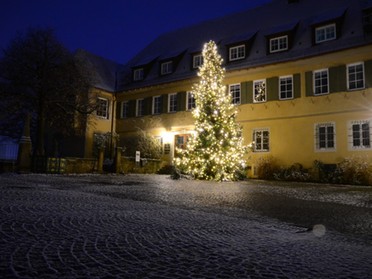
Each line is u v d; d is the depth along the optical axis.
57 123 24.06
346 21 22.44
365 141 20.05
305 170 21.50
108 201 7.73
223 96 19.14
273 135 23.36
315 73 22.30
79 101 23.56
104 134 30.16
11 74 21.66
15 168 18.73
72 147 29.84
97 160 21.38
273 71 23.77
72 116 24.28
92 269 2.97
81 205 6.81
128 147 29.61
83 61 24.11
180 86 28.53
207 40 30.52
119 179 15.93
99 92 30.44
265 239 4.74
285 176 21.58
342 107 20.91
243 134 24.58
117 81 33.41
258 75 24.45
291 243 4.59
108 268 3.03
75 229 4.55
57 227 4.59
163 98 29.55
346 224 6.43
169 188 12.11
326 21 22.25
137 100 31.45
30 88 21.89
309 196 11.16
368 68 20.14
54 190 9.38
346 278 3.17
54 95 21.66
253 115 24.34
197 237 4.57
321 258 3.86
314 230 5.76
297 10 26.73
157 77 30.56
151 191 10.70
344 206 8.87
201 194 10.45
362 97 20.27
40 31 22.14
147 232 4.67
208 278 2.94
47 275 2.75
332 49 21.22
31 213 5.50
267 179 22.23
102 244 3.87
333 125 21.19
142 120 30.58
